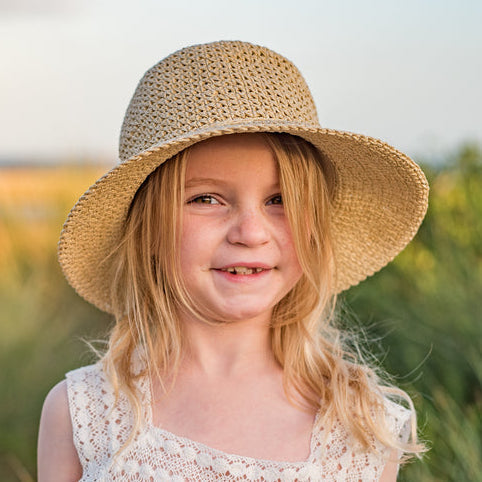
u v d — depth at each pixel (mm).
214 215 1715
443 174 4246
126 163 1688
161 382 1836
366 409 1815
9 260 5344
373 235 2062
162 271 1857
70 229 1842
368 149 1804
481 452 2818
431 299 3672
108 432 1817
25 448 3924
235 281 1707
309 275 1783
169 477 1704
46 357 4492
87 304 5141
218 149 1688
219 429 1767
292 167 1736
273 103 1746
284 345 1906
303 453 1734
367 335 3625
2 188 5754
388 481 1848
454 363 3383
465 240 3938
